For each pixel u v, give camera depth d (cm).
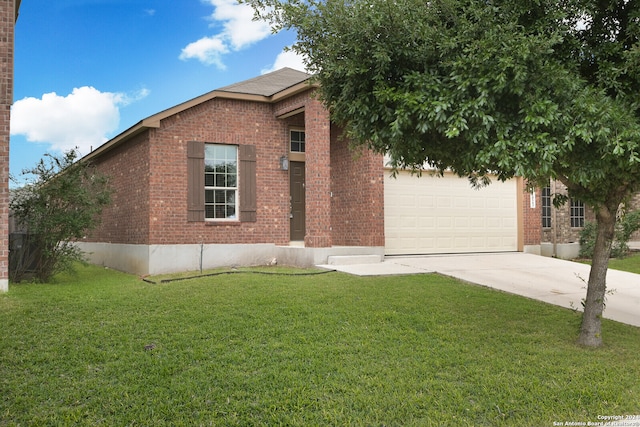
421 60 484
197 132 1224
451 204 1377
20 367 495
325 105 589
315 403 423
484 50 432
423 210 1340
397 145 514
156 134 1180
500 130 437
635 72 471
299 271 1086
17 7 1034
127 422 391
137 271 1227
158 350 543
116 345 559
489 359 531
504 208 1452
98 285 964
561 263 1222
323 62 537
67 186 1019
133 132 1216
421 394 442
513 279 986
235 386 456
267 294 790
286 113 1273
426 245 1340
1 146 837
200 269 1191
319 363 511
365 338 591
